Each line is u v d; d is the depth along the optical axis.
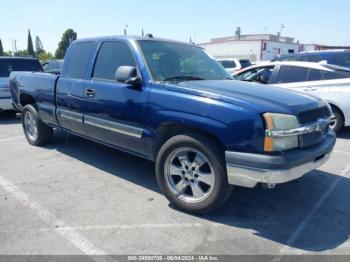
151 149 3.86
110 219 3.50
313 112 3.46
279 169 3.01
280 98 3.41
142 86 3.87
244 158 3.09
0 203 3.85
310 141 3.35
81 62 4.88
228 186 3.33
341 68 7.15
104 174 4.80
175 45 4.62
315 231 3.29
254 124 3.04
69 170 4.96
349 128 8.05
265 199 3.99
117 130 4.21
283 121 3.08
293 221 3.48
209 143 3.31
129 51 4.19
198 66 4.52
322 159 3.53
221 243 3.07
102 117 4.42
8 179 4.60
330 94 7.04
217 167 3.29
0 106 8.77
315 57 11.91
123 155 5.69
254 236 3.19
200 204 3.48
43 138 6.17
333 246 3.04
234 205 3.83
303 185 4.41
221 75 4.64
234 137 3.11
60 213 3.62
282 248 3.00
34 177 4.68
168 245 3.04
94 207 3.76
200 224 3.40
